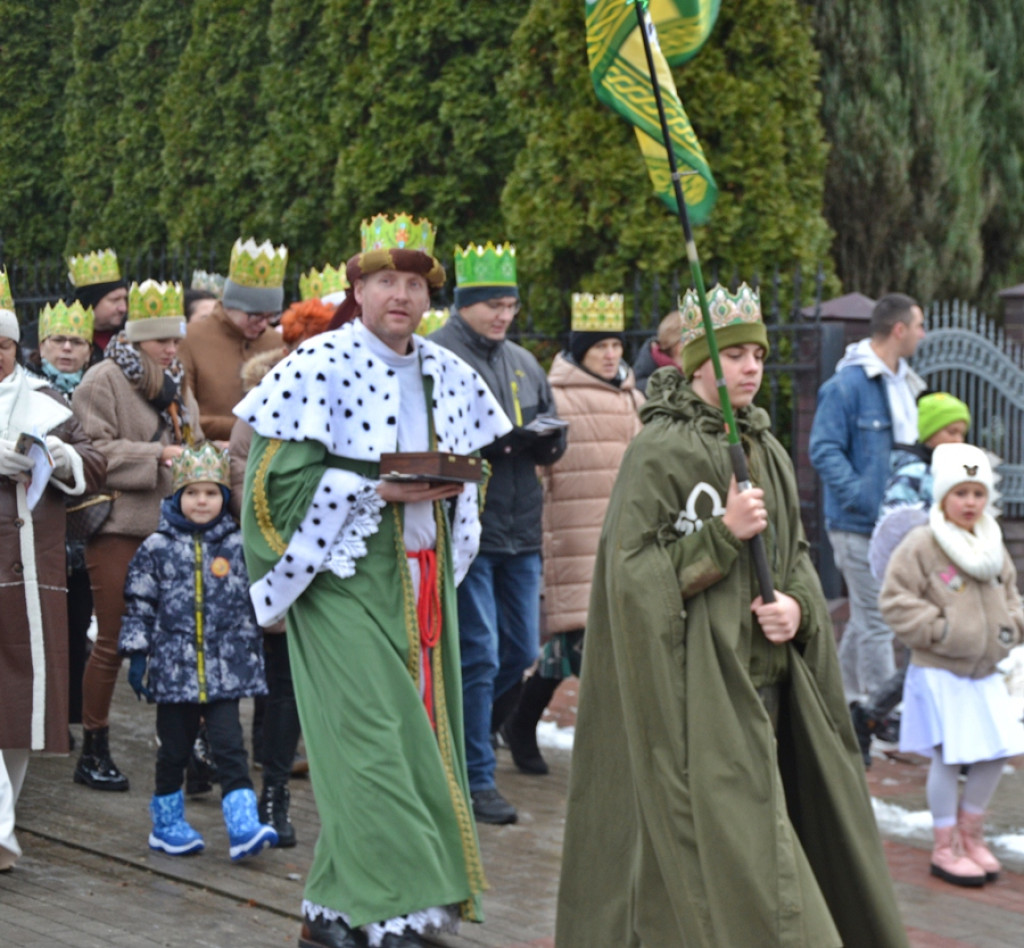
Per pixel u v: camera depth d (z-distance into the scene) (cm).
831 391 997
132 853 709
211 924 615
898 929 485
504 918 628
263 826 686
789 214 1287
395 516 571
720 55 1274
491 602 792
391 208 1598
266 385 566
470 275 789
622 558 488
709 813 463
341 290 936
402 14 1550
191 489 706
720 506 496
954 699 702
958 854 703
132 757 898
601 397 905
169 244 1823
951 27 1744
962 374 1306
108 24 1956
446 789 555
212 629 699
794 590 500
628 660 482
